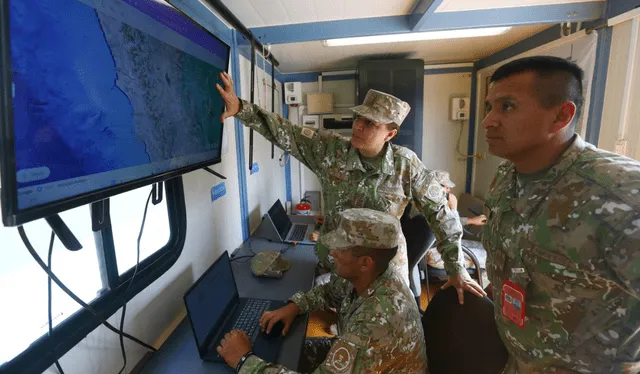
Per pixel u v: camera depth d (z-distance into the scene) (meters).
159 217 1.28
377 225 1.01
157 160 0.88
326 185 1.56
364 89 3.24
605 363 0.71
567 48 2.23
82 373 0.87
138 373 1.02
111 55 0.68
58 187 0.58
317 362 1.43
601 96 1.97
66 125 0.58
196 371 1.03
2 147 0.47
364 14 1.84
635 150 1.78
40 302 0.76
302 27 1.92
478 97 3.64
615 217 0.60
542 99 0.68
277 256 1.78
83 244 0.90
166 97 0.90
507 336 0.90
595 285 0.67
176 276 1.36
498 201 0.91
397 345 0.92
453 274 1.29
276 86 3.62
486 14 1.83
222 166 1.85
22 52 0.49
